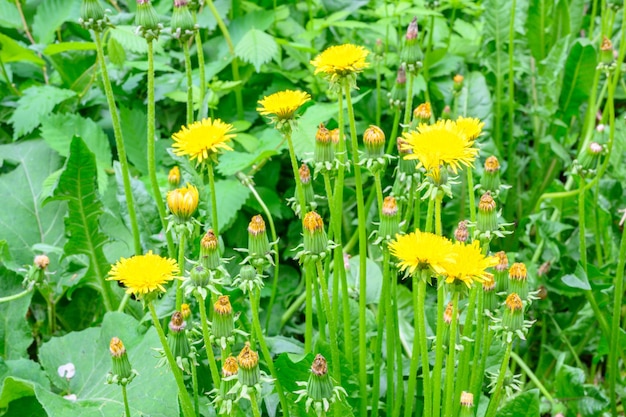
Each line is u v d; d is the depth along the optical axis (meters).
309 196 1.08
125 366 1.01
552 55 1.47
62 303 1.29
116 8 1.62
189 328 1.03
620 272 1.17
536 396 1.06
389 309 1.07
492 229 1.00
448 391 0.98
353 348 1.15
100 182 1.30
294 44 1.38
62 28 1.70
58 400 1.09
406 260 0.93
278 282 1.34
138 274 0.96
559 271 1.31
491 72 1.56
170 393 1.10
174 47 1.61
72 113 1.41
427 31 1.64
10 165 1.38
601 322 1.23
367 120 1.46
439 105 1.52
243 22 1.53
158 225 1.20
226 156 1.30
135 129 1.40
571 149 1.64
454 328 0.96
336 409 1.01
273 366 1.04
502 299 1.05
